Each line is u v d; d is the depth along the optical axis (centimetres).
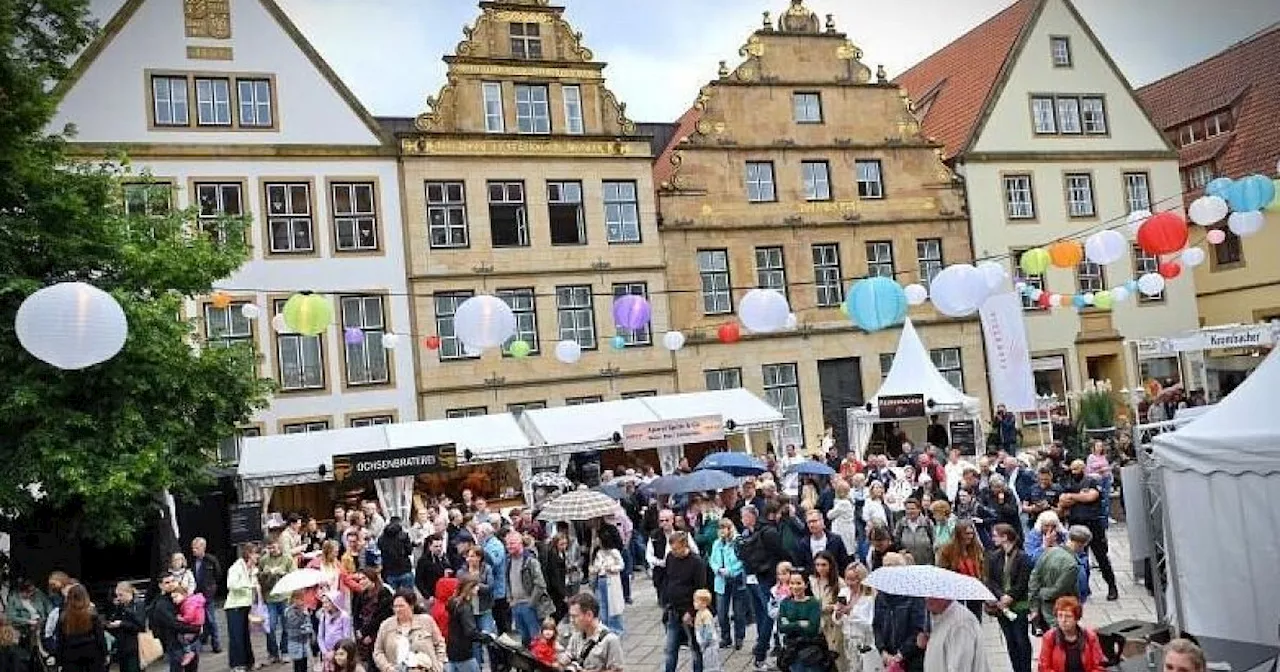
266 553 1794
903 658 1023
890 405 2945
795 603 1131
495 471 3027
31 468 1764
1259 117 4341
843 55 3869
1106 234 1920
